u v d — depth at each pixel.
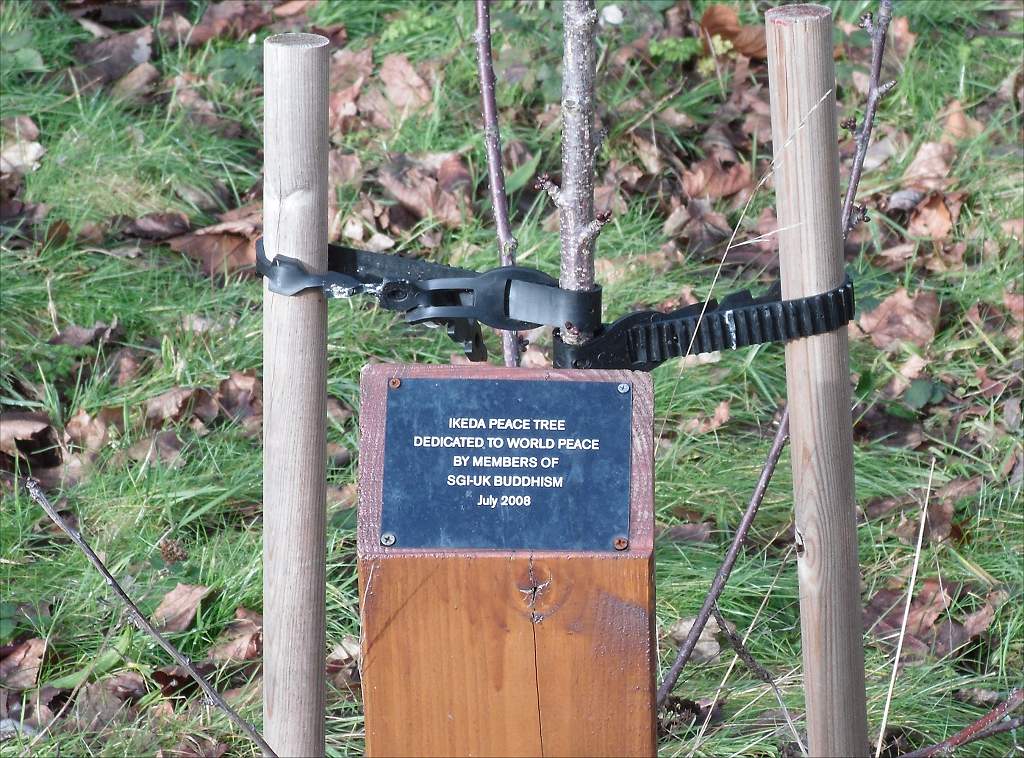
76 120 4.76
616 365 1.79
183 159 4.58
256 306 4.06
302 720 1.82
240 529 3.37
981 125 4.95
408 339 3.92
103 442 3.55
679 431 3.56
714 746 2.63
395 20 5.37
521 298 1.77
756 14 5.51
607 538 1.67
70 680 2.85
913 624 3.09
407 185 4.50
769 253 4.39
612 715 1.73
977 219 4.52
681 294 4.07
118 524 3.25
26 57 4.95
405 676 1.73
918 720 2.78
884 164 4.82
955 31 5.51
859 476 3.52
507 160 4.69
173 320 3.96
